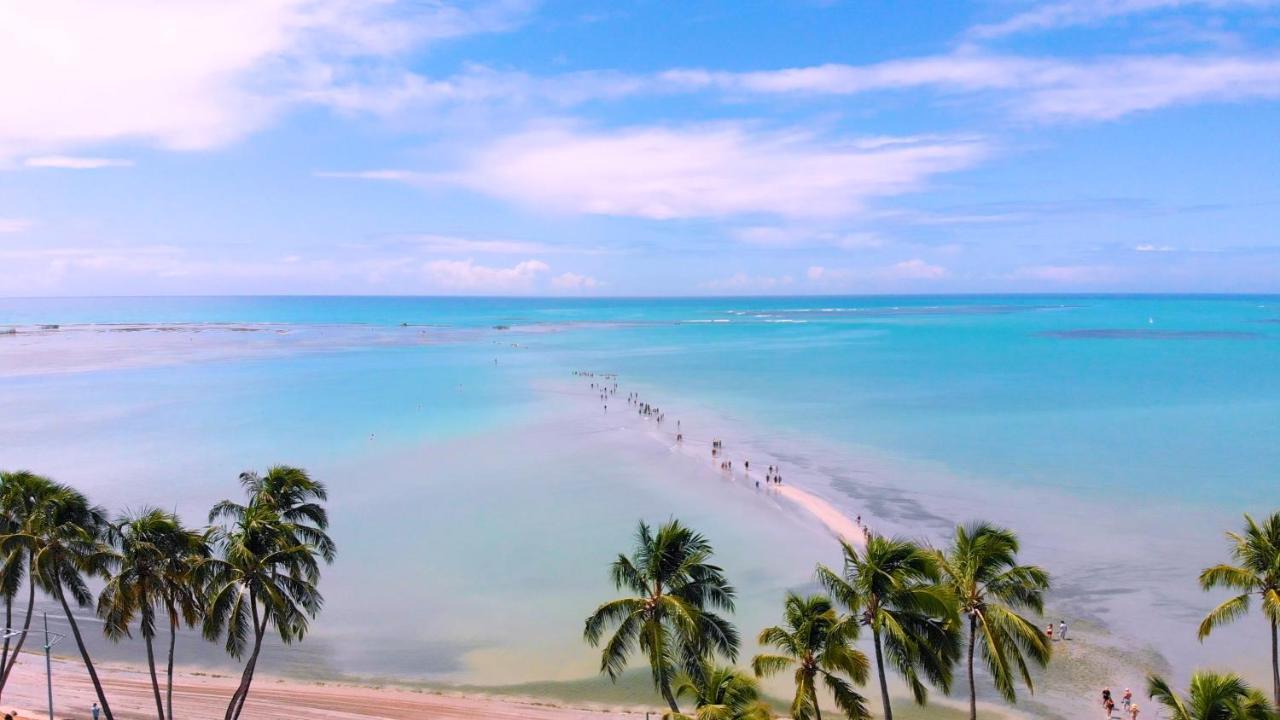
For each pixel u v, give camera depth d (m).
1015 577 25.80
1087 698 34.06
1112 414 95.25
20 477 29.89
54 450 80.25
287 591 29.75
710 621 25.19
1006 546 25.66
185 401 111.19
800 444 82.06
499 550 52.06
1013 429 87.62
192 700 34.28
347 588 46.44
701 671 23.80
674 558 25.03
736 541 53.47
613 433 88.88
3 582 29.17
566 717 32.94
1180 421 90.38
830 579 25.59
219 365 155.88
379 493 65.19
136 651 39.88
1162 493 62.03
